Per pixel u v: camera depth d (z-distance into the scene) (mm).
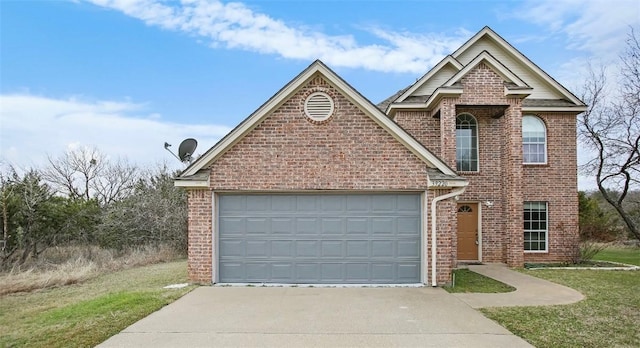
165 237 22141
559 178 16422
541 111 16391
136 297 9438
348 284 11094
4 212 18250
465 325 7336
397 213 11234
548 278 12406
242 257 11234
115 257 19953
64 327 7430
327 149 11141
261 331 7000
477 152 16031
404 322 7520
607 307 8688
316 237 11211
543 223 16438
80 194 31453
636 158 17062
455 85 14297
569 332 6996
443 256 10977
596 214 26344
